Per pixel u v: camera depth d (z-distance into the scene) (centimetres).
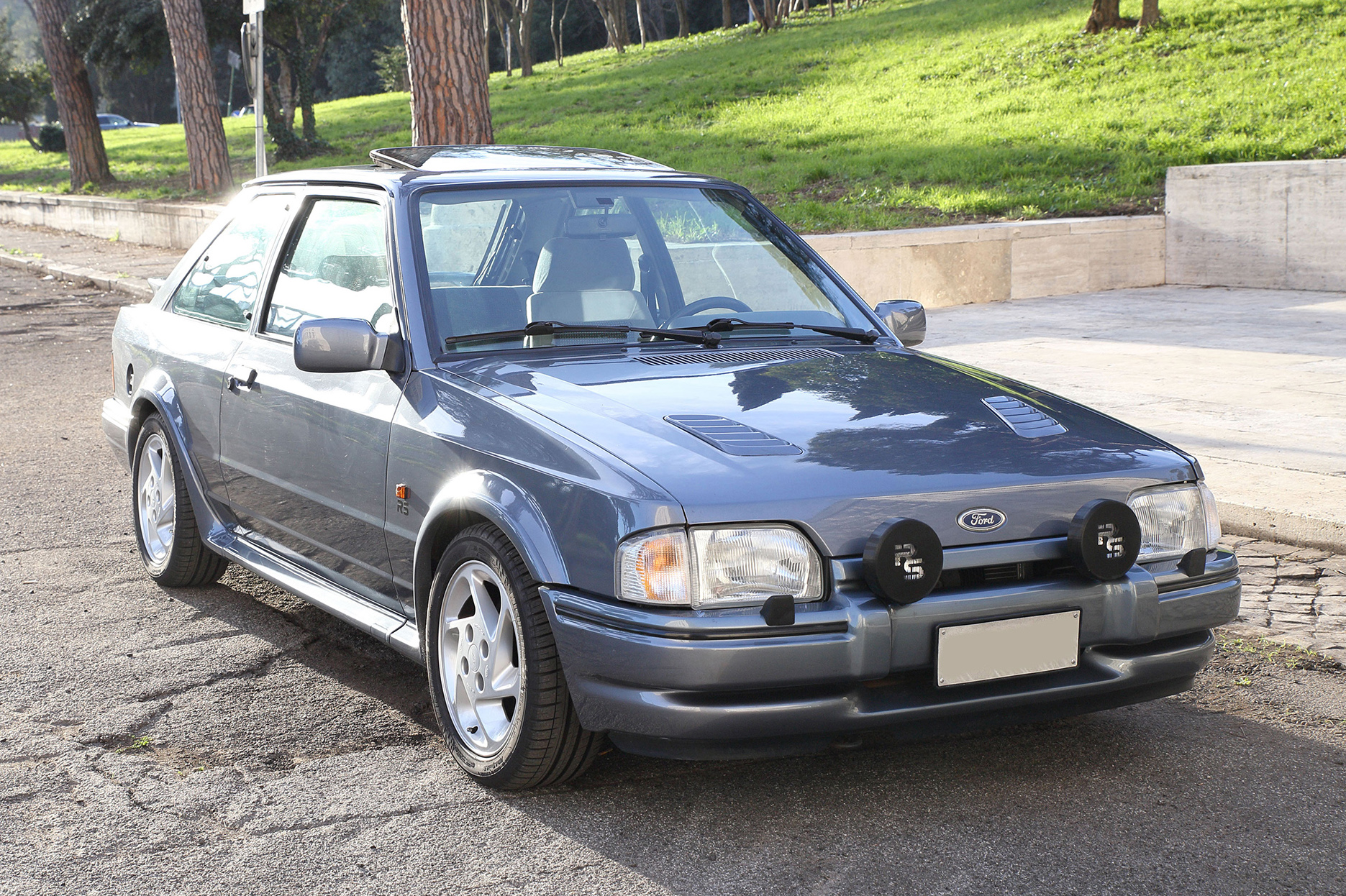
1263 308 1395
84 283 1786
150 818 319
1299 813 319
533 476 310
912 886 282
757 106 3070
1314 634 455
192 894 282
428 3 1163
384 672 427
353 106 5091
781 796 330
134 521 559
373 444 371
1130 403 829
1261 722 381
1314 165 1545
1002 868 290
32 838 309
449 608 344
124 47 3188
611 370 360
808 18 4950
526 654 310
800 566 288
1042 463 318
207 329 490
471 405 341
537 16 7181
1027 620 301
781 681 283
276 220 476
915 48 3466
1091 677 312
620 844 303
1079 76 2683
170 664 433
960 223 1667
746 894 280
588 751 320
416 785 338
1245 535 572
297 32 3394
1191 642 327
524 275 401
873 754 357
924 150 2194
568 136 2884
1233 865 291
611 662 287
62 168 4153
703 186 464
